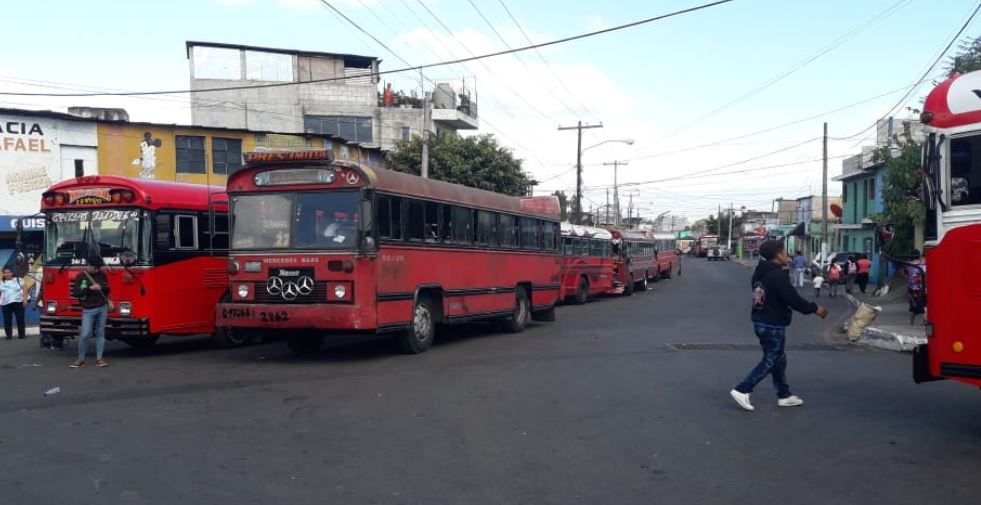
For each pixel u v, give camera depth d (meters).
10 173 23.45
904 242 26.42
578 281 27.95
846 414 8.49
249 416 8.32
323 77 41.59
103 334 12.34
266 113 40.66
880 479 6.10
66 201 13.60
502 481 6.03
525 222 18.78
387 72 21.47
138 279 13.21
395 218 12.90
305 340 13.98
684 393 9.75
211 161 27.64
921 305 16.48
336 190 12.12
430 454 6.81
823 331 18.14
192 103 40.31
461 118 42.38
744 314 22.73
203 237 14.50
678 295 33.44
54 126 24.25
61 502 5.47
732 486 5.91
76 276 13.28
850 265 31.44
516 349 14.45
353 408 8.76
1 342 16.58
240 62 40.72
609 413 8.54
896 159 25.97
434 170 34.66
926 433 7.61
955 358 7.14
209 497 5.61
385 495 5.68
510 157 36.56
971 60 21.48
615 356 13.35
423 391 9.85
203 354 13.83
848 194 49.75
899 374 11.36
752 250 93.19
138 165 26.05
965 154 7.14
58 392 9.74
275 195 12.49
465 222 15.62
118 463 6.48
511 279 17.73
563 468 6.39
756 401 9.23
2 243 22.98
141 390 9.90
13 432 7.55
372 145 41.12
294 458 6.66
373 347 14.80
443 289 14.55
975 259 7.02
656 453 6.88
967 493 5.75
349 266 11.89
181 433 7.54
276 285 12.30
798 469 6.38
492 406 8.91
